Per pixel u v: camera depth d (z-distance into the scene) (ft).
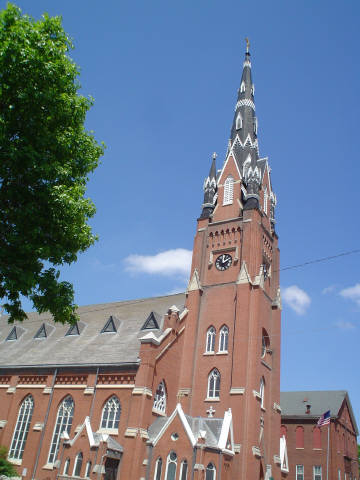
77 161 73.46
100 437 131.23
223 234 177.17
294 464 242.58
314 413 251.60
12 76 62.03
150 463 125.29
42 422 153.99
